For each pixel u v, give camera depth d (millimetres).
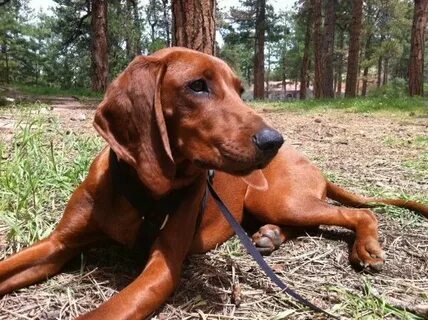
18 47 12062
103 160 629
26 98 3008
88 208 611
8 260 579
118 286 610
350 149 1722
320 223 781
